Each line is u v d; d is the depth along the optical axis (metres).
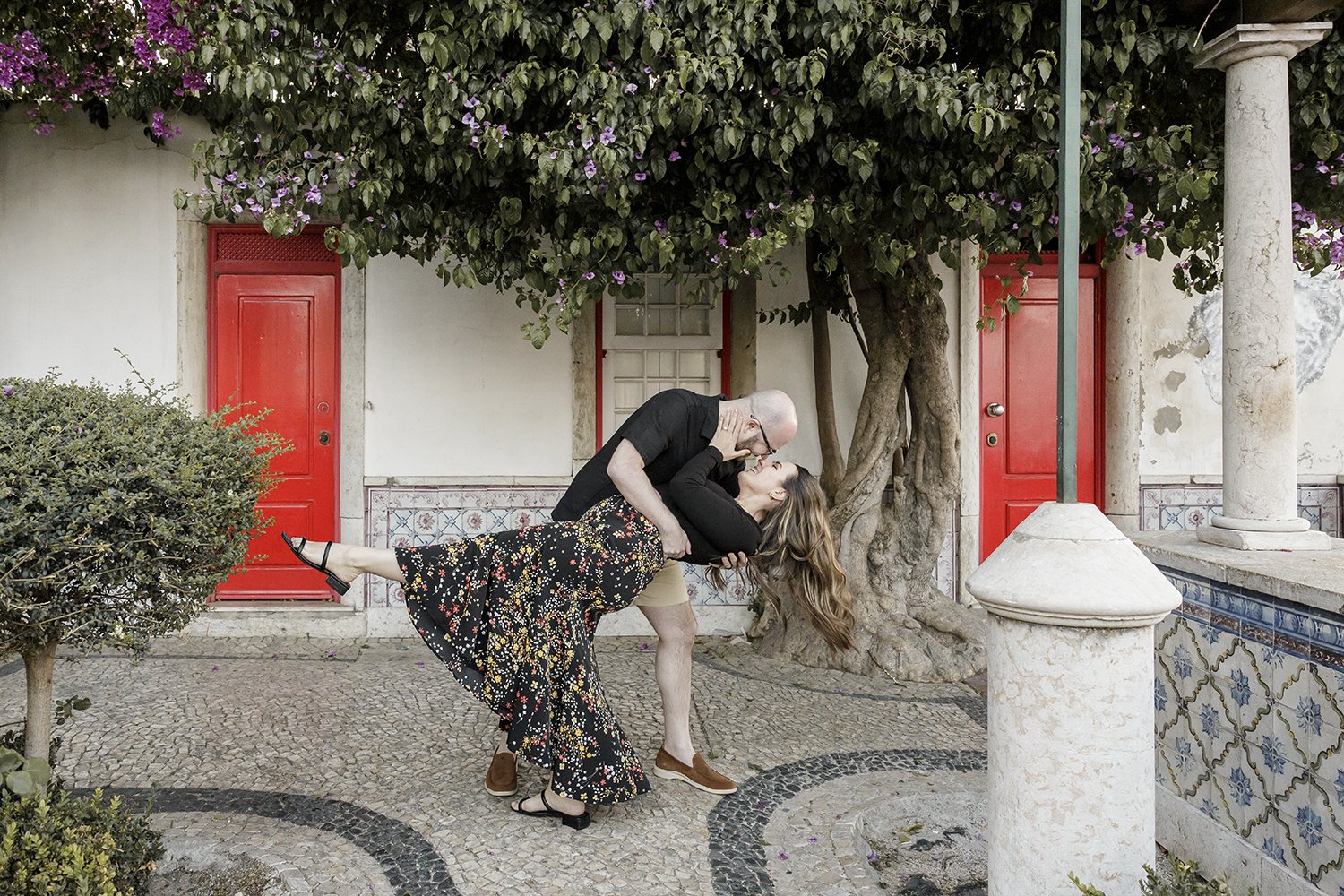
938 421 4.76
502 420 5.29
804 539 2.84
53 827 1.94
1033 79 3.28
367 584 5.12
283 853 2.51
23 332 5.08
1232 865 2.34
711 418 2.81
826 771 3.23
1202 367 5.65
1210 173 3.32
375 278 5.21
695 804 2.91
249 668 4.42
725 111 3.43
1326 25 2.58
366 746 3.38
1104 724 1.69
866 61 3.41
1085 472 5.74
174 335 5.14
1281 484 2.67
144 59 4.45
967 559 5.57
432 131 3.39
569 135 3.47
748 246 3.60
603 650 4.94
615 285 4.07
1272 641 2.19
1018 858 1.76
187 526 2.06
